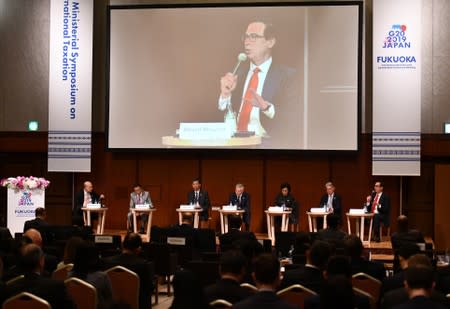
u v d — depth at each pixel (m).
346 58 16.84
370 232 15.48
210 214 17.78
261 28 17.14
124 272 7.19
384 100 16.41
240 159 17.77
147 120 17.55
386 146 16.39
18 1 18.77
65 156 17.52
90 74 17.47
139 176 18.19
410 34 16.36
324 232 10.30
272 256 4.66
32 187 14.67
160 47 17.50
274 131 17.09
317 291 6.10
